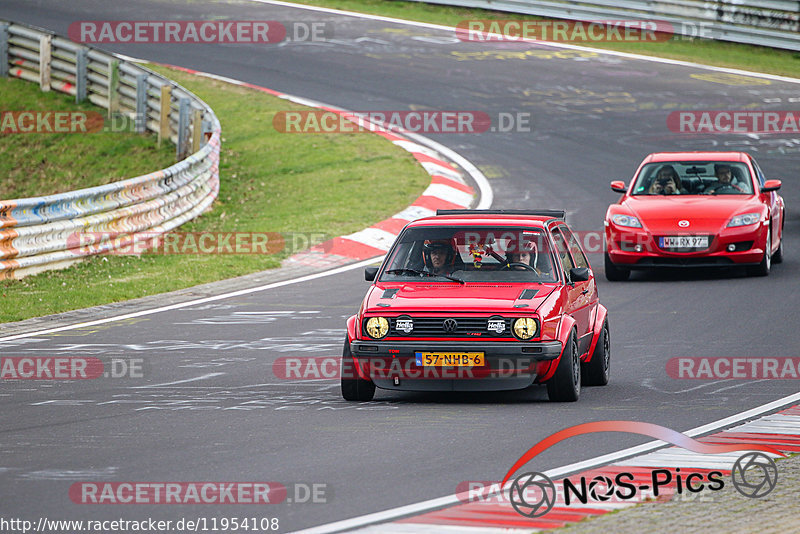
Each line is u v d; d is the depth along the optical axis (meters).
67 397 35.09
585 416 31.73
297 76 114.06
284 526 22.02
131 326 47.62
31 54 108.44
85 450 28.22
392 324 33.59
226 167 90.31
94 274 58.81
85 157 93.50
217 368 39.56
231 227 71.25
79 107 103.06
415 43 125.75
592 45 124.69
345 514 22.67
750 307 49.50
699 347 42.19
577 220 70.94
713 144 91.50
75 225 60.75
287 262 62.25
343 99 106.12
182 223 71.31
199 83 112.12
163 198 69.56
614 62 118.19
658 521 21.81
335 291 54.88
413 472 25.86
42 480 25.45
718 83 110.19
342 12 139.62
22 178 91.69
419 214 72.75
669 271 60.88
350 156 89.56
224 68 117.44
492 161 88.38
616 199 76.50
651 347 42.62
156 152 92.75
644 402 33.81
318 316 49.19
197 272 59.31
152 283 56.59
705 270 60.41
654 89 108.25
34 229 57.75
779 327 45.25
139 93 97.19
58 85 106.25
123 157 92.62
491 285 35.25
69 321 48.88
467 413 32.50
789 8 121.25
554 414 32.12
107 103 102.00
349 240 66.12
